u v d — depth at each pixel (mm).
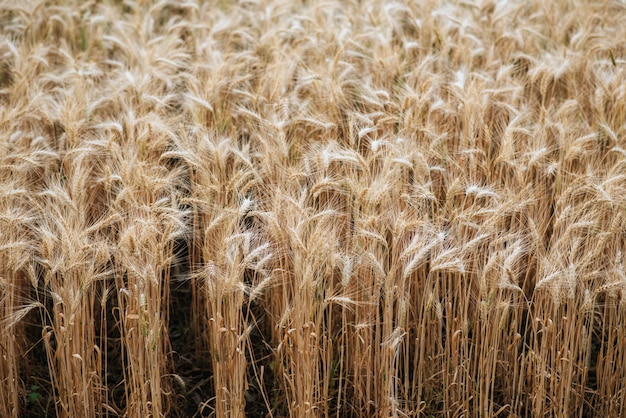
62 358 3748
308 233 3789
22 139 4812
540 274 3850
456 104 5062
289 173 4176
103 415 4316
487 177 4320
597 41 5984
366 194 3721
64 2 7043
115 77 5805
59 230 3773
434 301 4016
